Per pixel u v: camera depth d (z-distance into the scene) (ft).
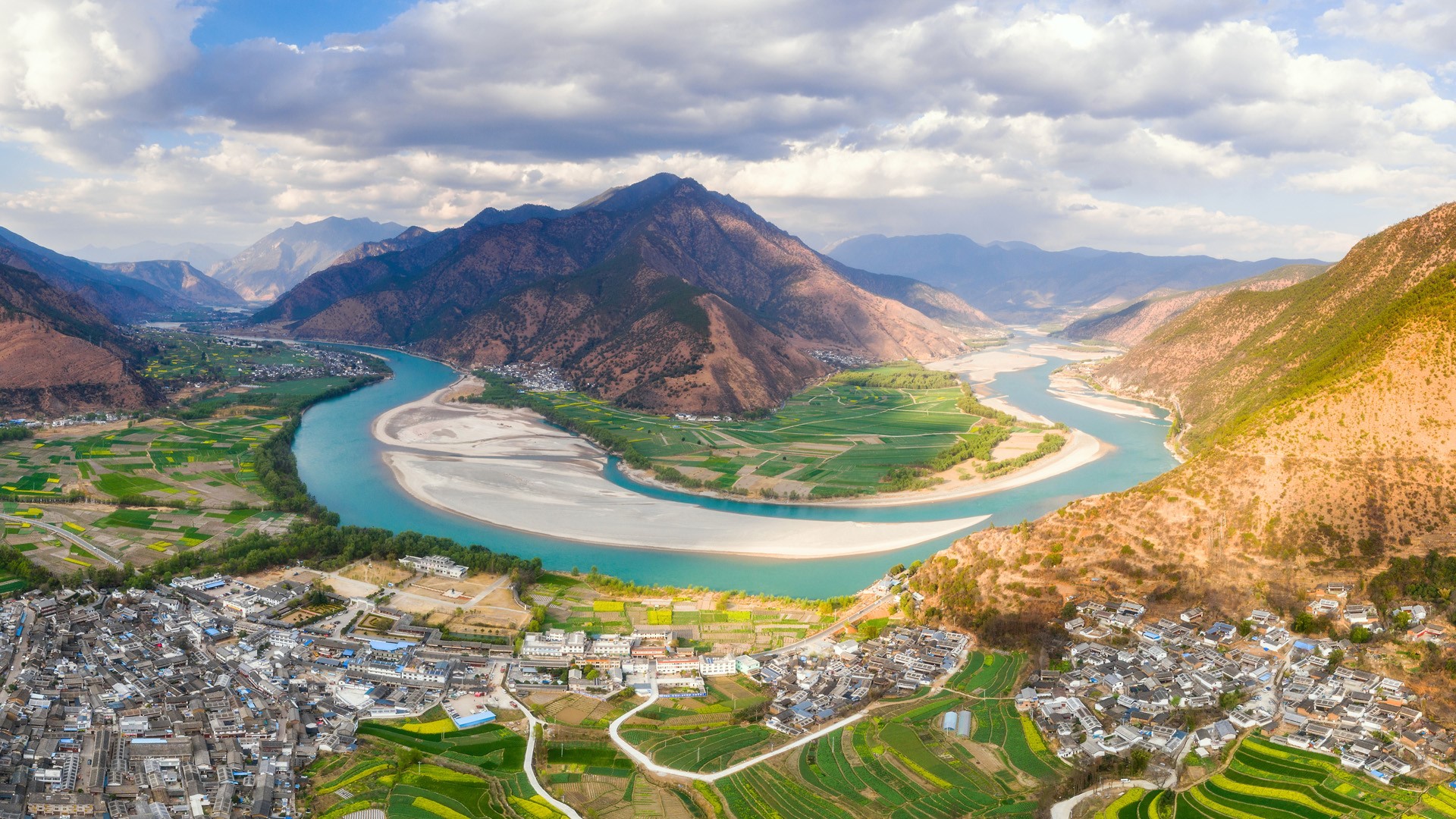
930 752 496.64
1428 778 449.06
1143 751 478.59
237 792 458.09
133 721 510.17
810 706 548.72
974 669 604.49
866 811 441.27
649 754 500.33
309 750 498.28
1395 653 563.48
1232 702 525.34
